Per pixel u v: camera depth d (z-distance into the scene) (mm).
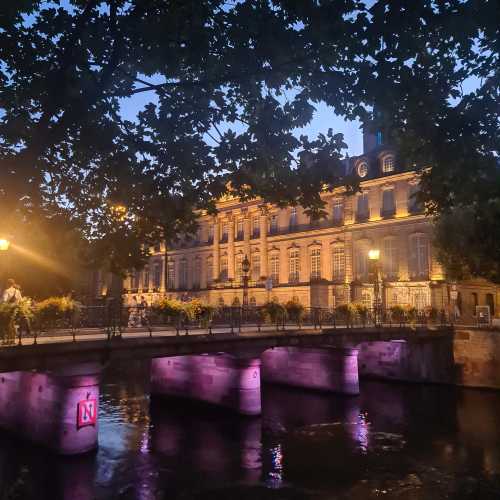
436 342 30219
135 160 8328
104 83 6766
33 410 16828
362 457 15789
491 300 39969
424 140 7480
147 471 14477
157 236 9445
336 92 7262
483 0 5945
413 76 6879
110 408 23297
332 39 6453
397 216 40062
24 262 32094
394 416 21844
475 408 23391
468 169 7156
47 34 6953
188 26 6633
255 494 12773
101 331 18328
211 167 8359
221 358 22922
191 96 8008
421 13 6203
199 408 23516
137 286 68875
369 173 43344
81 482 13562
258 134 7891
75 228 9094
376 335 27141
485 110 6938
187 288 59531
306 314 26344
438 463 15164
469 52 6895
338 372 27000
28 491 12938
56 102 6688
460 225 26516
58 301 14758
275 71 7082
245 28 6719
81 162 8461
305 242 47250
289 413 22578
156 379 26141
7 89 7133
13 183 6559
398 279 39250
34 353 13516
